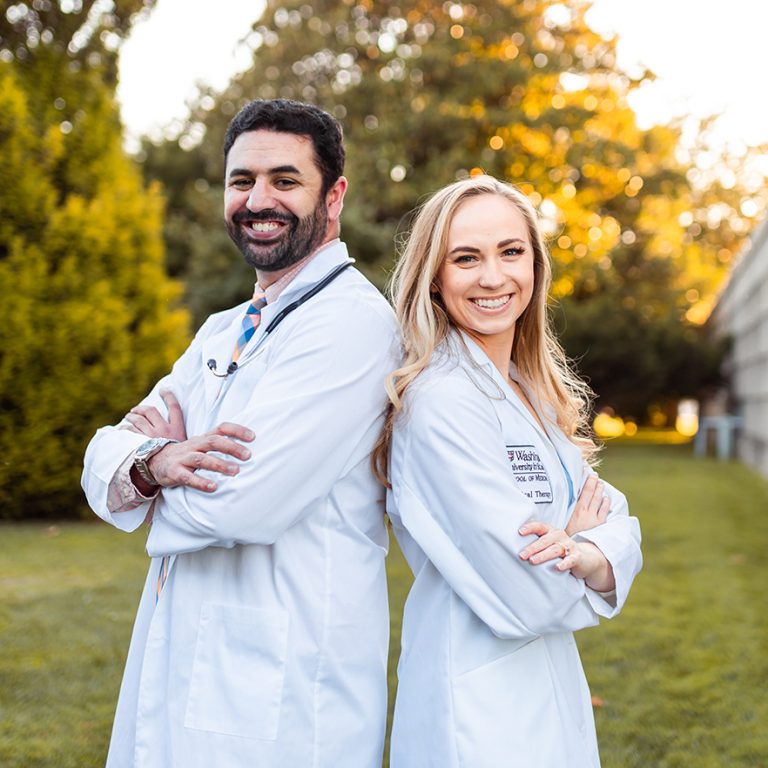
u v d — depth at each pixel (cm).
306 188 204
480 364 200
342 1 1991
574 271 2228
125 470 195
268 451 186
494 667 185
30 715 367
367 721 196
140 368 783
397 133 1852
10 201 740
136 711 203
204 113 2130
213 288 1603
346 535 200
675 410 2980
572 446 214
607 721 375
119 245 780
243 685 187
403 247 237
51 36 785
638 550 194
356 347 198
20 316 723
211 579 194
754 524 852
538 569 178
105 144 800
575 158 1978
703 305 3288
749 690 411
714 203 3158
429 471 189
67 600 525
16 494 754
